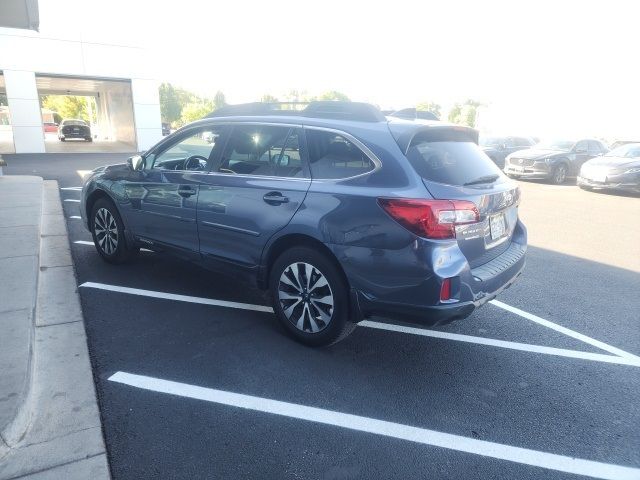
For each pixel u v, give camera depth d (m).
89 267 5.33
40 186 10.11
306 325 3.58
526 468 2.49
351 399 3.04
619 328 4.23
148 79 22.89
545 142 16.80
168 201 4.38
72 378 3.12
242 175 3.83
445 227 2.91
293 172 3.55
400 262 2.99
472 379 3.32
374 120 3.43
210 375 3.25
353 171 3.26
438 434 2.74
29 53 19.89
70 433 2.59
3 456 2.39
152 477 2.33
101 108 36.53
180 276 5.15
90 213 5.49
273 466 2.44
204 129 4.25
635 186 12.41
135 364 3.36
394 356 3.61
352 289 3.23
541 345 3.86
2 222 6.68
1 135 33.41
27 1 7.74
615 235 8.05
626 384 3.31
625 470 2.50
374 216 3.05
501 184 3.54
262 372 3.31
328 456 2.53
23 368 2.95
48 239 6.45
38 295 4.46
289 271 3.59
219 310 4.32
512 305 4.72
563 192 13.42
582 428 2.82
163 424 2.73
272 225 3.56
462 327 4.17
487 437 2.72
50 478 2.28
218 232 3.98
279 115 3.82
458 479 2.40
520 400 3.09
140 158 4.75
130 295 4.59
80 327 3.87
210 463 2.45
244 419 2.81
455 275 2.93
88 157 19.47
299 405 2.96
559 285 5.38
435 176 3.09
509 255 3.61
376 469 2.45
